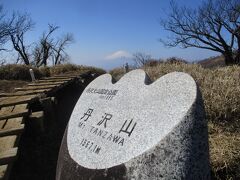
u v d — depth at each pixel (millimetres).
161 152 2875
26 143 6273
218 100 5762
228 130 5098
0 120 5980
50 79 13000
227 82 6793
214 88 6359
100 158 3455
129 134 3348
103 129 3855
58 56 57906
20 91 9273
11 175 5316
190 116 2930
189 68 9609
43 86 9836
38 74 20422
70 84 12797
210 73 8375
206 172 2969
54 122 7398
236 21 28953
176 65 10500
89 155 3684
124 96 4043
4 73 19344
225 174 4074
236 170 4051
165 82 3482
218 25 29438
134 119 3479
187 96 3072
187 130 2896
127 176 2994
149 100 3504
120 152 3242
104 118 4047
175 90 3256
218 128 5137
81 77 14836
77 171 3627
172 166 2828
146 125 3232
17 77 19422
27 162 5766
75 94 12375
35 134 6500
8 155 4055
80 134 4266
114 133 3590
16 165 5617
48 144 6445
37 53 55875
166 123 3025
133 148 3131
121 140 3381
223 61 31562
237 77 7414
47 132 6816
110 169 3184
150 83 3943
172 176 2811
